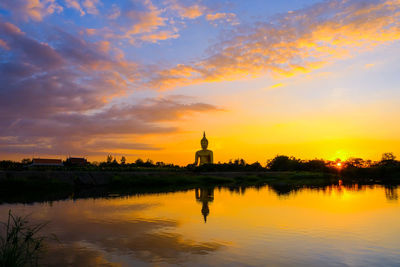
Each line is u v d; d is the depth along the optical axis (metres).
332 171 85.56
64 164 100.94
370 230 16.30
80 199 29.92
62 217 20.27
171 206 25.03
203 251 12.73
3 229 16.84
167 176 55.69
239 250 12.83
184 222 18.47
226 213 21.55
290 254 12.31
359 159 106.69
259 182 58.28
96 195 33.69
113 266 11.06
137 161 98.31
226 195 33.56
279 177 69.06
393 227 17.00
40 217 20.34
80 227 17.22
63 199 29.97
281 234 15.49
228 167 75.06
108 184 47.19
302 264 11.21
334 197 31.33
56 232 16.06
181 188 43.84
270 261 11.51
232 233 15.73
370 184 53.28
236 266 11.02
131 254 12.41
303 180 65.31
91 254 12.41
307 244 13.70
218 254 12.35
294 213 21.44
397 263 11.34
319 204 25.97
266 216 20.25
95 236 15.20
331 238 14.70
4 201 28.58
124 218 19.84
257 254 12.30
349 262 11.42
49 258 11.89
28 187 37.97
